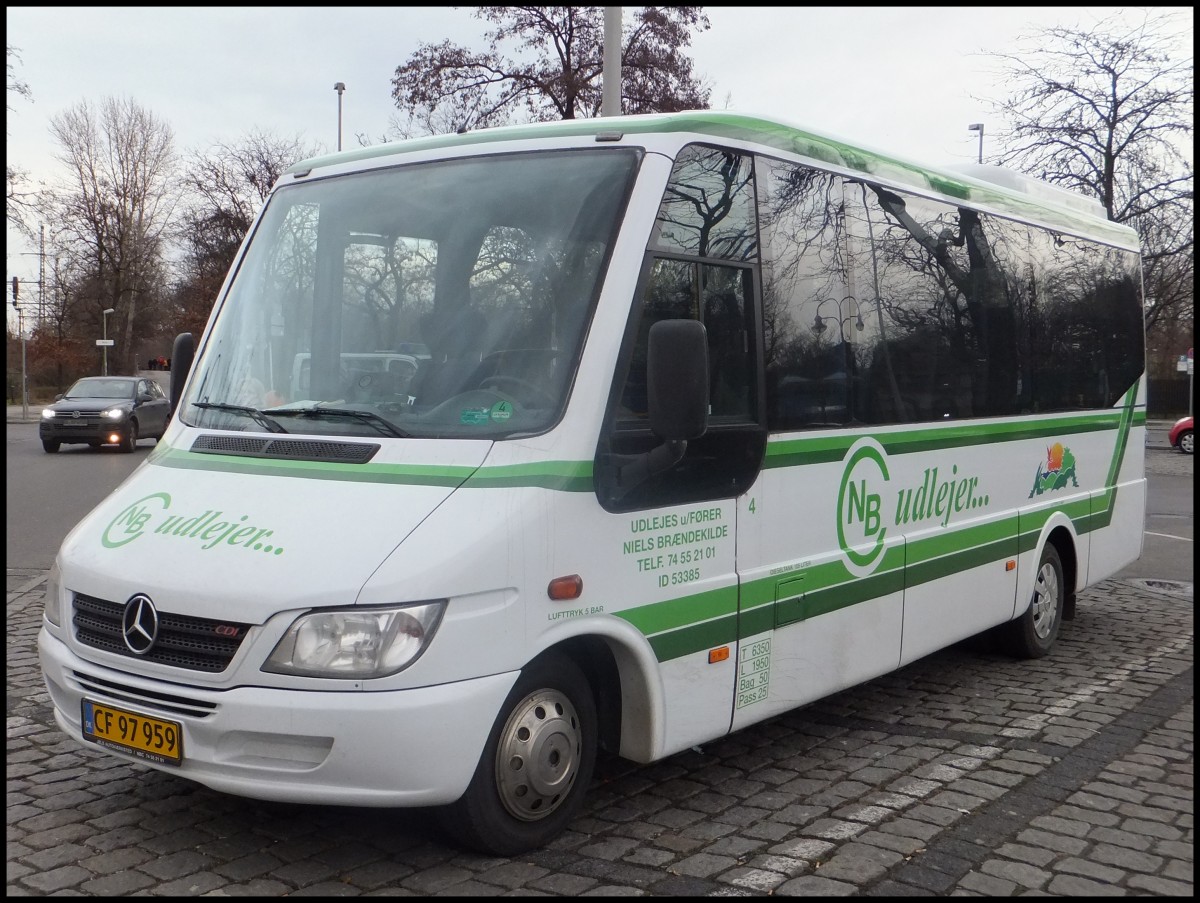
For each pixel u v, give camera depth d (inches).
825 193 228.4
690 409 164.2
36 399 2635.3
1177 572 481.1
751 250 205.9
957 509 270.2
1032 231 313.0
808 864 170.9
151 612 160.6
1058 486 320.5
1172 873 170.7
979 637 324.5
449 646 154.2
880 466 239.8
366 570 153.1
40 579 406.3
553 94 867.4
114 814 185.3
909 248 256.2
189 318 2069.4
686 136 192.9
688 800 198.7
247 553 159.3
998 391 289.9
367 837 177.3
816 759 223.5
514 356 177.3
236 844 173.9
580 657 186.2
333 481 169.2
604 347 174.6
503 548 160.1
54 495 677.3
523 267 183.8
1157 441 1369.3
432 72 877.8
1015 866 172.1
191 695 155.8
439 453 168.7
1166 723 251.9
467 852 172.1
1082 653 325.4
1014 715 257.6
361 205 204.2
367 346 190.5
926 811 194.5
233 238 1918.1
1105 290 353.4
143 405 1107.9
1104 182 1053.8
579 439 170.7
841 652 227.9
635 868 168.2
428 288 190.1
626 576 178.1
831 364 226.4
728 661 197.8
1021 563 299.3
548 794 172.2
